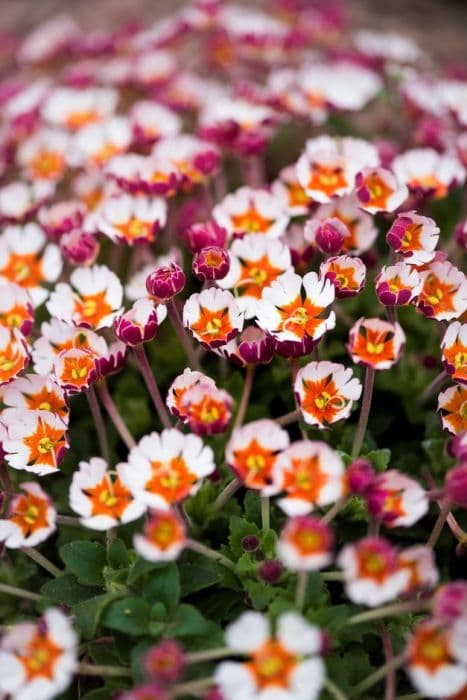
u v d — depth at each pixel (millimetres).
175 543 407
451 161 504
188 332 487
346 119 633
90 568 446
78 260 483
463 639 402
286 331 442
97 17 797
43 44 661
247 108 560
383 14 792
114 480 458
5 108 612
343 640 432
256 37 621
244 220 492
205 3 633
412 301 453
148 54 627
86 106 595
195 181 527
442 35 772
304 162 487
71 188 614
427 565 409
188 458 423
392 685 423
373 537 423
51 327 466
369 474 414
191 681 418
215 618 446
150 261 512
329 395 438
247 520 457
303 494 413
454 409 450
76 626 430
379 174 473
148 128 562
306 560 398
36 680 408
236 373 500
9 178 624
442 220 570
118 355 457
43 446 442
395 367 507
